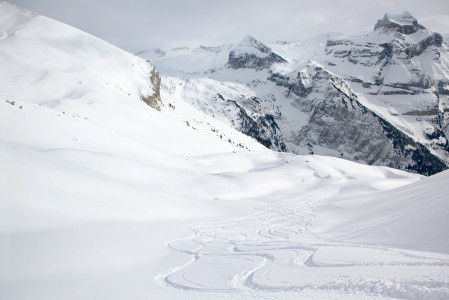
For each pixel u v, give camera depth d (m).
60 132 48.09
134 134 72.38
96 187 30.62
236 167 80.00
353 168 101.44
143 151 59.28
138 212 30.44
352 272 11.76
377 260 13.41
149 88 115.00
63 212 24.19
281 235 27.73
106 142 53.75
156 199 35.84
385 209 28.67
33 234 19.55
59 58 97.81
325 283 10.88
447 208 21.11
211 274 14.54
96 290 12.52
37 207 23.11
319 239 23.61
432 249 15.98
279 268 14.26
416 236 18.52
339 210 39.19
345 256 14.72
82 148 47.19
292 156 102.88
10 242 17.81
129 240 21.66
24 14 123.62
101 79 95.81
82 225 23.12
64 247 18.22
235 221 35.75
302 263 14.80
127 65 115.62
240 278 13.37
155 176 49.44
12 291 12.31
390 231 20.80
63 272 14.98
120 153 53.31
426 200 25.45
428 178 37.56
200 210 38.88
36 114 47.84
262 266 15.08
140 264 17.31
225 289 11.99
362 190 58.59
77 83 85.75
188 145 84.06
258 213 41.59
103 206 28.20
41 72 84.00
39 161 28.75
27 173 25.94
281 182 69.44
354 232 23.70
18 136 40.97
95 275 14.85
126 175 43.88
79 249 18.30
